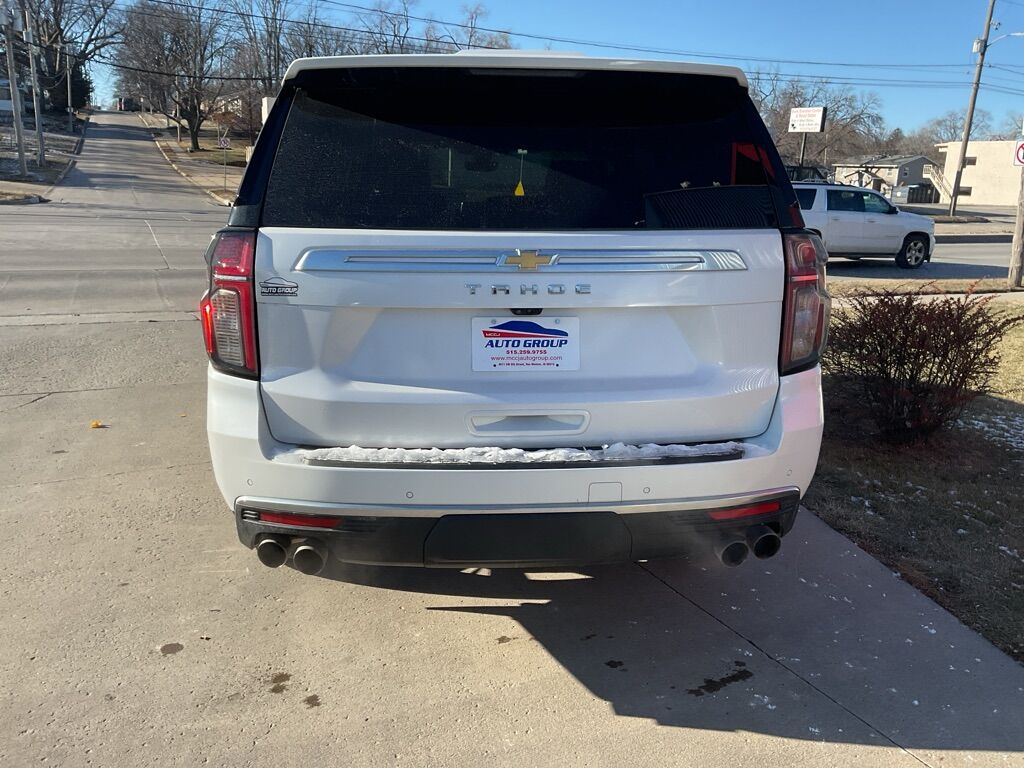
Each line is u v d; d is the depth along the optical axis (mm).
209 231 22500
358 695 2805
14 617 3221
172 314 9922
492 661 3018
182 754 2500
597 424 2688
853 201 17344
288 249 2553
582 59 2672
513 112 2734
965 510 4383
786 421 2766
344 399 2600
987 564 3764
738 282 2689
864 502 4477
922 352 5125
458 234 2570
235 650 3047
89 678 2857
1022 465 5094
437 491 2545
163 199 35625
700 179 2746
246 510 2652
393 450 2607
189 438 5355
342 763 2479
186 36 67188
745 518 2730
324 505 2574
